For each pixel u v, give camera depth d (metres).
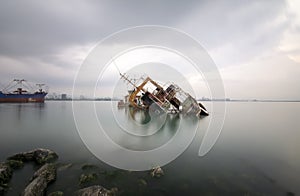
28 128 17.80
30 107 46.91
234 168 8.79
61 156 10.00
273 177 7.90
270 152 11.08
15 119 24.17
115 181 7.40
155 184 7.28
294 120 25.95
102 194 5.91
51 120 23.12
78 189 6.74
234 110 47.31
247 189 6.97
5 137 14.34
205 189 6.96
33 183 6.32
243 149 11.59
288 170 8.58
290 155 10.52
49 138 13.90
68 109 41.00
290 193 6.73
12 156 9.13
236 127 19.39
